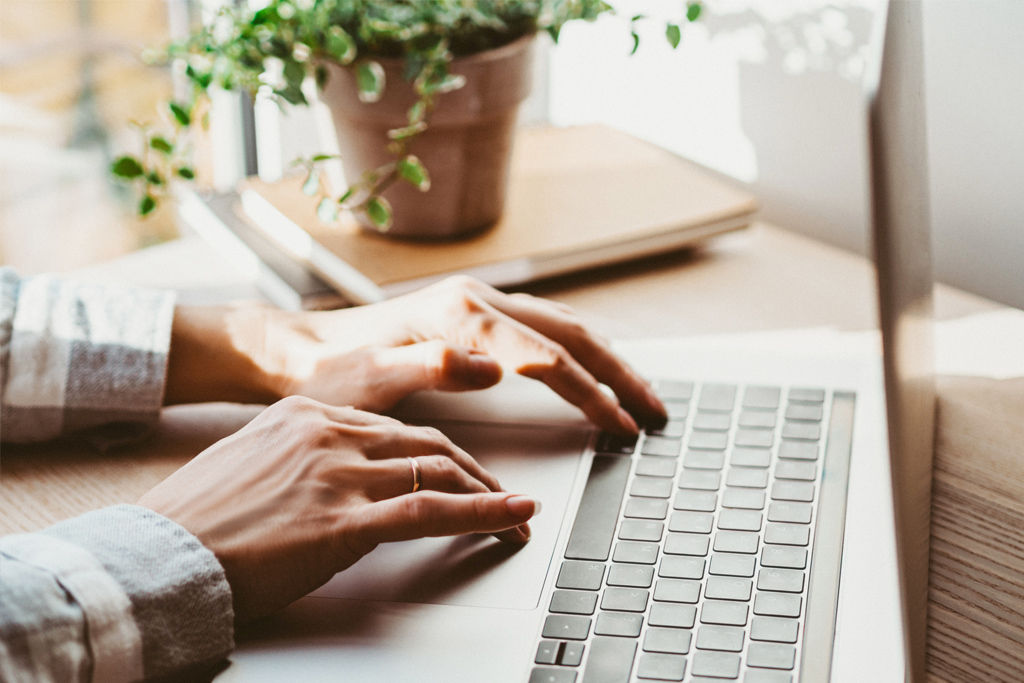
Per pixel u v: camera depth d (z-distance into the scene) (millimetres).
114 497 578
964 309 784
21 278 667
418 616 476
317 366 660
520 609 478
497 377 623
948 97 803
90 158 2240
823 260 880
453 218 800
